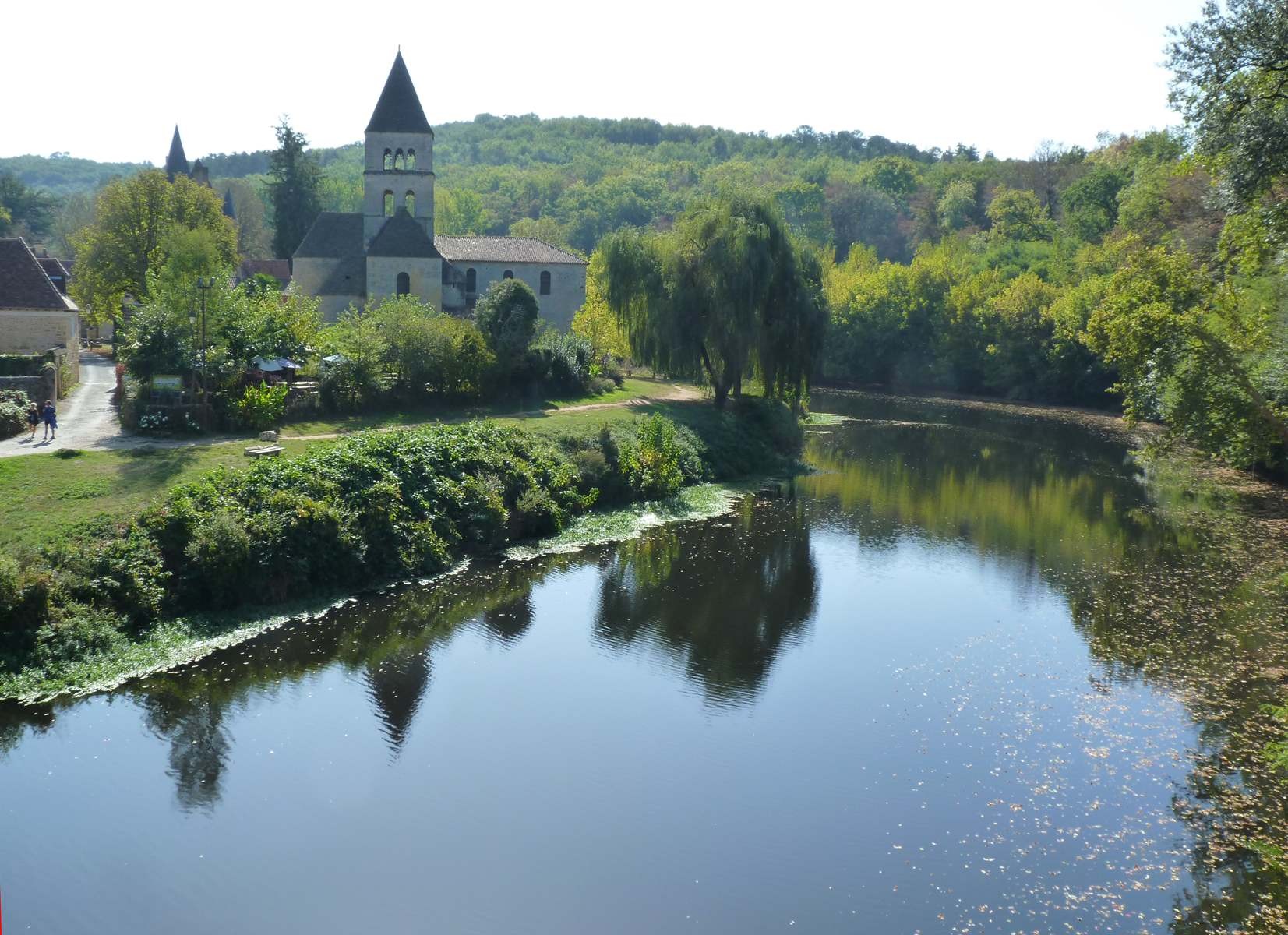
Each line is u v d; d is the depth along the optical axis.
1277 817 15.84
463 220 150.50
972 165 146.25
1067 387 78.06
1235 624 24.94
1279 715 19.25
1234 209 28.81
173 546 23.05
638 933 13.20
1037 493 42.00
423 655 22.39
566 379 48.75
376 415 39.75
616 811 16.12
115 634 20.69
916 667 22.25
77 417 36.09
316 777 16.97
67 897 13.72
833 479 44.09
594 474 35.59
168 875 14.26
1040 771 17.44
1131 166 90.38
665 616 25.47
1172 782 17.02
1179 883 14.20
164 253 60.00
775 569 29.80
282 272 77.06
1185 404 34.50
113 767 16.97
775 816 16.03
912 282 87.38
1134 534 34.78
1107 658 22.67
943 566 30.34
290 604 24.11
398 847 15.03
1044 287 79.81
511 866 14.59
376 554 26.77
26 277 45.94
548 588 27.23
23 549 20.48
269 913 13.50
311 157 91.50
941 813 16.12
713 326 45.56
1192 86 27.39
